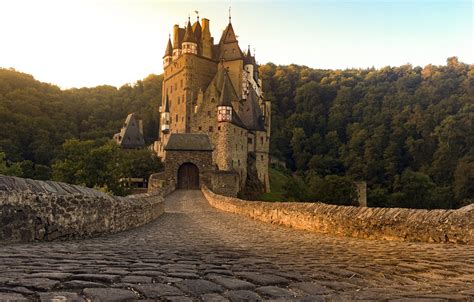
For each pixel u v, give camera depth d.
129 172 79.44
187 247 9.37
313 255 8.03
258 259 7.23
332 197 87.81
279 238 12.59
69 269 5.05
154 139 144.00
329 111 162.00
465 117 122.50
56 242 8.88
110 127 148.75
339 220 13.60
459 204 101.00
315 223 15.16
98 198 11.86
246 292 4.27
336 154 144.12
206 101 96.44
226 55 111.19
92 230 11.34
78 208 10.35
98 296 3.70
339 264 6.68
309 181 112.00
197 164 65.69
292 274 5.52
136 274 4.99
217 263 6.50
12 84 144.00
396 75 169.88
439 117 130.88
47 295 3.62
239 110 103.19
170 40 123.62
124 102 166.75
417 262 6.94
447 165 116.94
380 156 131.00
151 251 8.06
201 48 114.31
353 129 147.25
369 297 4.21
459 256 7.70
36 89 147.88
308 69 194.12
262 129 105.12
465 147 118.38
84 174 58.78
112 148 62.62
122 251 7.80
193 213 29.84
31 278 4.30
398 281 5.34
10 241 7.75
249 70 113.25
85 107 159.00
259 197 92.75
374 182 124.94
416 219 10.84
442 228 10.23
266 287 4.59
